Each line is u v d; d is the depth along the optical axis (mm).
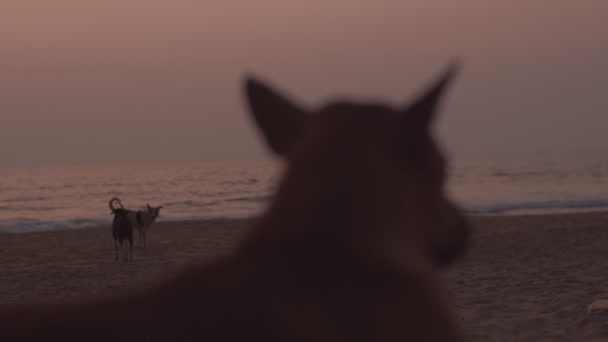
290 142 1374
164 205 40875
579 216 27016
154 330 1074
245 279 1152
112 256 18000
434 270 1377
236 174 83812
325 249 1205
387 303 1198
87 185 66500
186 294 1131
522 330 7852
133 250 19234
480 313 8852
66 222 28578
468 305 9453
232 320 1107
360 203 1247
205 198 45969
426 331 1229
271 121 1392
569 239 19281
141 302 1115
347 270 1195
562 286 10727
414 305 1232
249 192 51625
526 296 9977
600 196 38656
